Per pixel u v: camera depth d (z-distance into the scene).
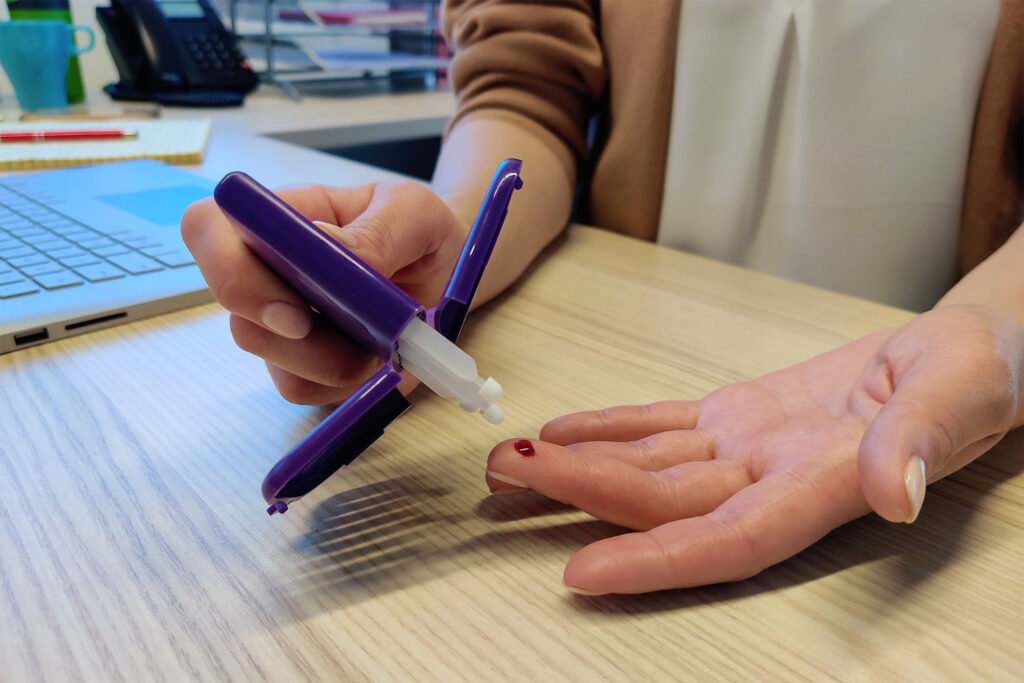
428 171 0.98
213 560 0.19
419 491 0.22
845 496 0.19
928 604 0.18
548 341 0.32
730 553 0.18
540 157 0.46
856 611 0.18
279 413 0.26
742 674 0.16
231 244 0.20
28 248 0.37
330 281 0.17
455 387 0.18
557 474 0.19
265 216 0.17
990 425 0.19
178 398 0.27
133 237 0.39
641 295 0.38
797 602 0.18
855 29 0.47
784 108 0.52
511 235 0.37
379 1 1.09
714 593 0.18
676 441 0.23
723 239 0.55
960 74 0.46
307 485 0.19
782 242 0.54
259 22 0.97
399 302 0.17
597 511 0.20
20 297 0.32
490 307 0.36
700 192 0.55
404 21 1.03
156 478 0.22
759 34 0.50
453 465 0.24
